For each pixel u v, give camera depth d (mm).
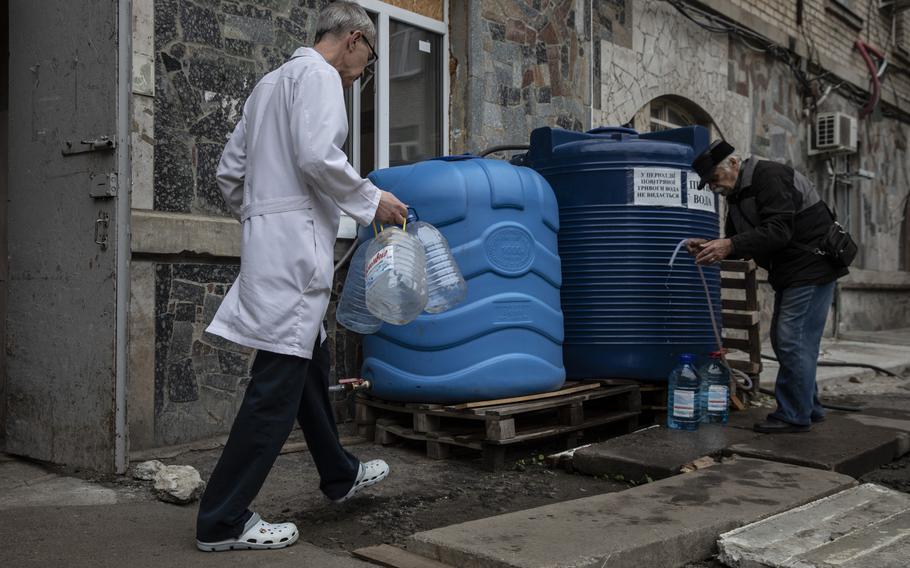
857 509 3035
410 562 2498
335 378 4570
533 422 4258
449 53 5621
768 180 4062
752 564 2547
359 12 2789
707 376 4508
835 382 6844
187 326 3924
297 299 2543
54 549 2568
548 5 6109
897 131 12867
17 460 3783
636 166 4480
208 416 4008
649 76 7441
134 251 3678
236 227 4078
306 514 3086
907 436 4145
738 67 8805
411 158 5438
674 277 4504
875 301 12281
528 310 3994
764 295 8992
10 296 3838
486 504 3273
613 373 4461
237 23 4176
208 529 2545
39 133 3668
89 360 3492
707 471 3482
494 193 3941
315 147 2477
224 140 4113
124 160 3396
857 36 11375
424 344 3896
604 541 2531
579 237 4508
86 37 3471
